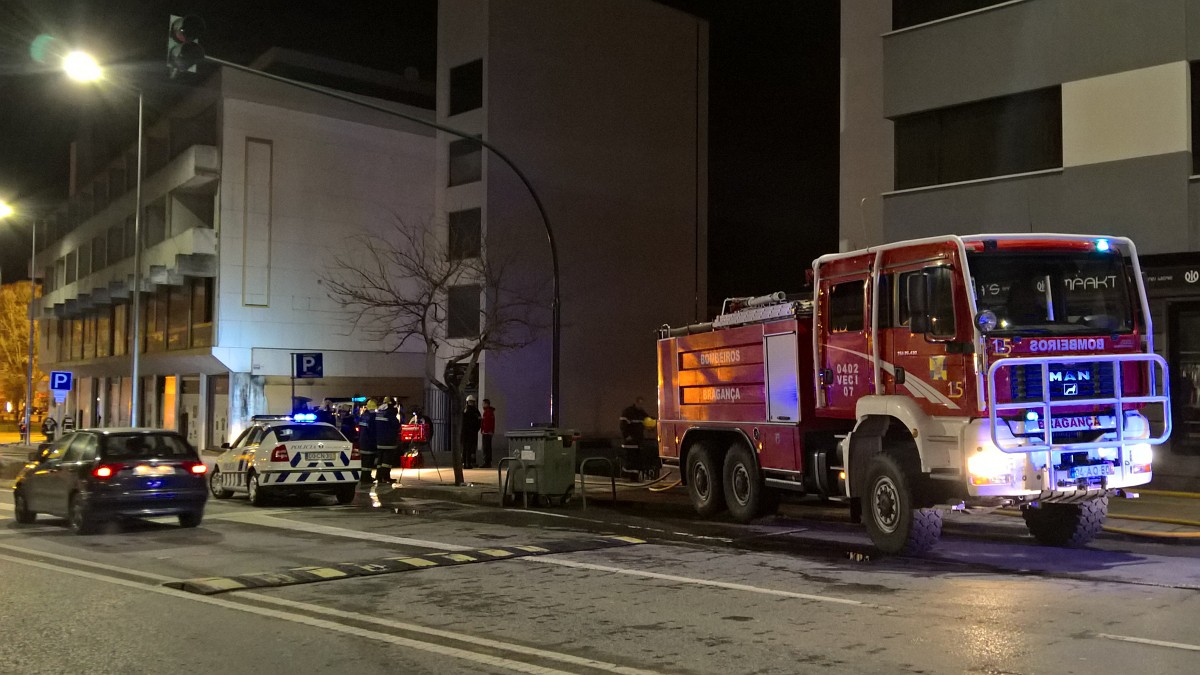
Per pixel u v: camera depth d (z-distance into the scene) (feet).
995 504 32.94
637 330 119.34
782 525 45.42
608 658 21.76
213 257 109.19
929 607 26.55
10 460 104.68
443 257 102.42
